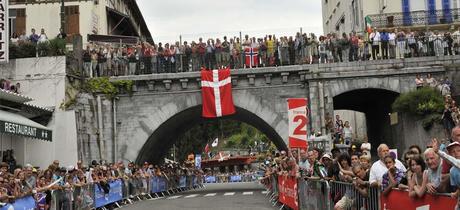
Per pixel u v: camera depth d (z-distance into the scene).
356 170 11.37
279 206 22.59
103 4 42.97
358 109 42.62
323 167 15.82
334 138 29.62
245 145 108.19
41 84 30.48
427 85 29.80
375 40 31.56
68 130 30.02
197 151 75.06
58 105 30.20
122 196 26.28
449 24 39.75
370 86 31.12
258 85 32.34
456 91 29.33
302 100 19.28
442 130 26.06
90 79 32.41
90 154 31.48
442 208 7.49
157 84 32.91
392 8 40.22
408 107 28.11
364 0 40.53
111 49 33.56
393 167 9.53
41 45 30.97
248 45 33.00
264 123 34.00
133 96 33.03
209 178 68.31
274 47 32.50
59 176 19.48
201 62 32.94
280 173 23.05
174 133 40.94
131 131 32.81
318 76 31.34
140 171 29.41
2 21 26.77
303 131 19.14
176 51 33.12
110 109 32.72
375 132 39.09
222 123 82.25
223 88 32.16
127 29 50.41
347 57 31.75
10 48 31.05
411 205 8.51
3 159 25.91
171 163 38.94
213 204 23.95
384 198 9.73
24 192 15.97
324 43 31.91
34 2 41.00
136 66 33.09
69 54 31.34
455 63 30.50
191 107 32.84
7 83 29.22
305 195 17.12
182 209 21.84
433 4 40.22
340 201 12.07
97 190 22.77
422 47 31.19
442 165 7.88
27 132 23.69
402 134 30.11
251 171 75.06
